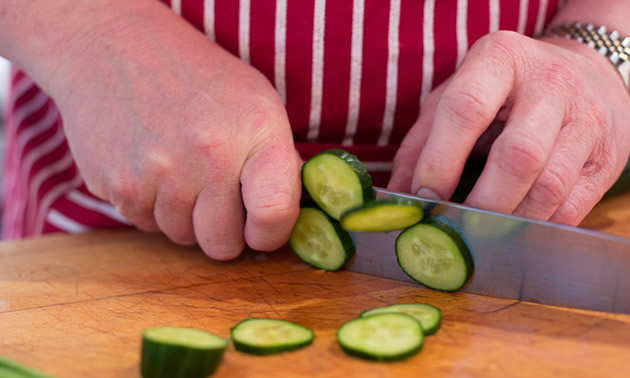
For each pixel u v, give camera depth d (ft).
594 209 2.10
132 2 1.92
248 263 1.97
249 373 1.59
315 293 1.83
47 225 2.27
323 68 2.00
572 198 1.80
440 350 1.63
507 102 1.81
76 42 1.89
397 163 1.92
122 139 1.86
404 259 1.83
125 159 1.86
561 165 1.74
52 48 1.90
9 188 2.57
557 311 1.74
